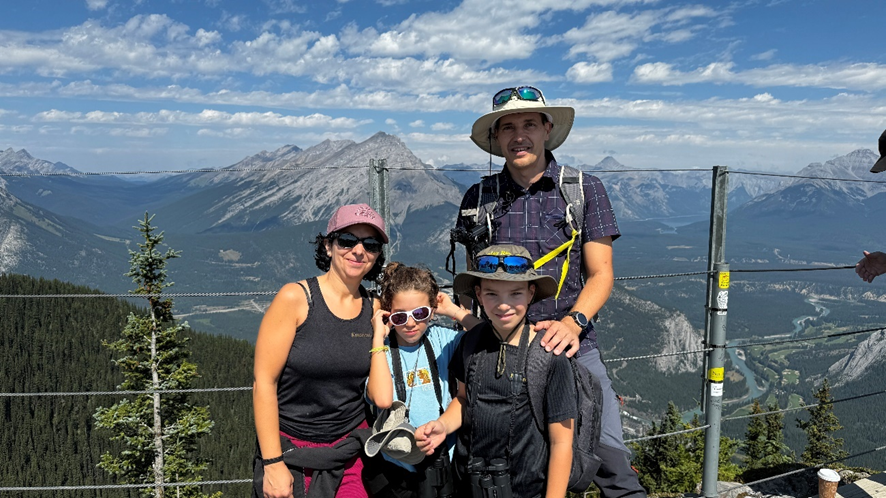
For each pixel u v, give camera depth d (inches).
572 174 136.1
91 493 1990.7
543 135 135.3
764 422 1243.8
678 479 668.7
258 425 120.3
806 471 250.5
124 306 4788.4
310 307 121.9
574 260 135.3
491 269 113.4
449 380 127.9
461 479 124.0
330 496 124.6
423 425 117.4
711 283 181.0
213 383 3302.2
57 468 2999.5
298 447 124.0
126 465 725.9
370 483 128.3
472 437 118.5
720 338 180.9
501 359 115.3
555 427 112.5
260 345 120.7
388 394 122.3
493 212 137.8
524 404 113.6
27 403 3415.4
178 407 756.6
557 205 133.9
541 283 121.6
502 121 133.6
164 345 746.8
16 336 4185.5
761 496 217.3
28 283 4525.1
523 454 115.0
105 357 4234.7
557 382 112.7
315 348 120.8
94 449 3125.0
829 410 1264.8
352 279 124.0
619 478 130.6
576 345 114.7
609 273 131.8
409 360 127.8
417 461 120.0
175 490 714.8
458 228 136.2
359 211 122.7
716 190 175.6
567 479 112.0
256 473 124.4
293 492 123.5
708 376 184.4
